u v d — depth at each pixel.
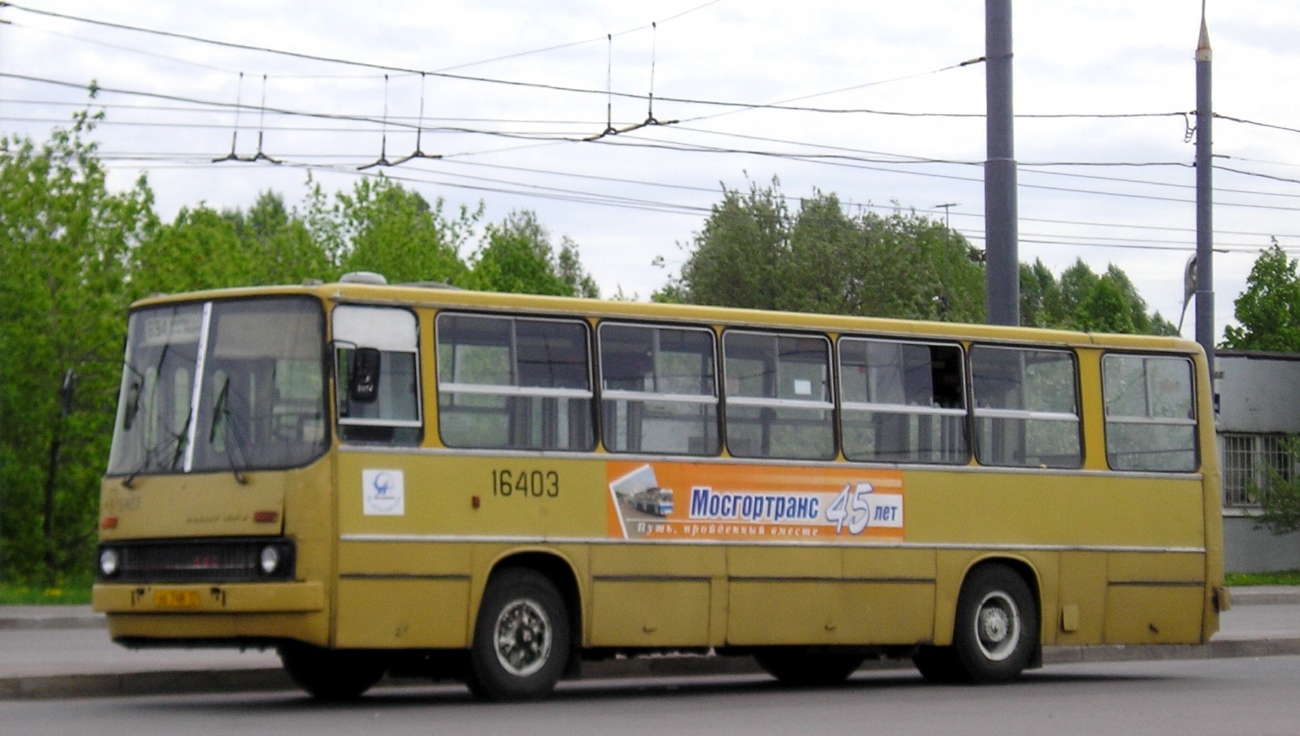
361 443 13.68
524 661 14.48
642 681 17.89
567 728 12.23
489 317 14.48
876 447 16.42
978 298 66.50
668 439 15.25
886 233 61.06
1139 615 17.89
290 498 13.41
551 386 14.71
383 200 54.31
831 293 59.50
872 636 16.20
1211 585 18.38
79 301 36.62
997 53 21.92
